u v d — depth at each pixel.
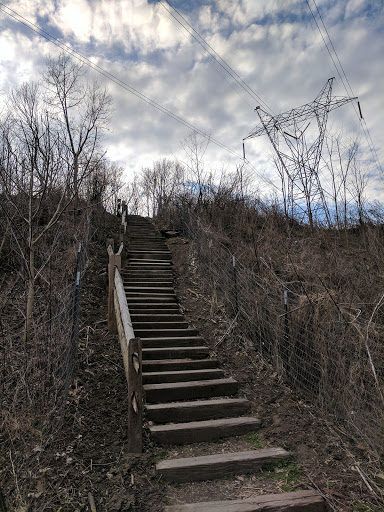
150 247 11.95
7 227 6.74
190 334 6.39
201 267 9.55
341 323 4.87
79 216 10.51
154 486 3.10
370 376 4.44
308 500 2.88
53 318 5.39
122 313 4.89
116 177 19.56
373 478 3.25
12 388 4.45
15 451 3.49
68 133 8.66
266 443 3.81
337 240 10.02
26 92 7.15
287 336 5.46
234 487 3.17
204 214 12.42
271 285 6.55
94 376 4.90
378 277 7.01
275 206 12.10
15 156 6.91
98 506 2.83
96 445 3.58
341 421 4.34
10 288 6.84
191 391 4.62
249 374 5.39
